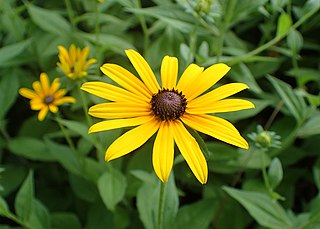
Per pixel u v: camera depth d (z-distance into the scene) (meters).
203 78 0.16
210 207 0.22
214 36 0.27
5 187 0.26
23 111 0.30
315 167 0.24
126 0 0.24
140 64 0.16
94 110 0.15
